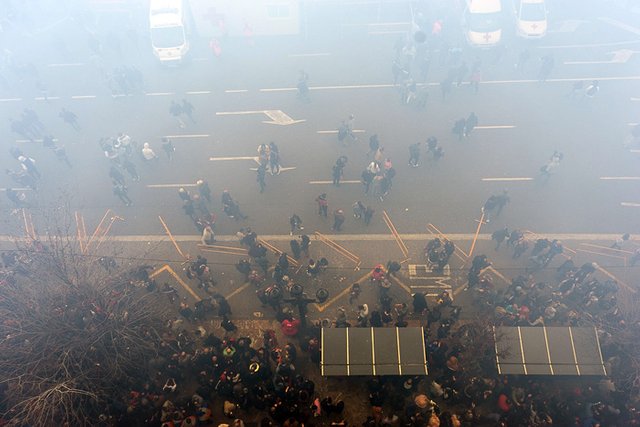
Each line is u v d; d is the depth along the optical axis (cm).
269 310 1895
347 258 2081
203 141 2723
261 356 1577
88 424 1407
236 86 3114
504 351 1501
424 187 2378
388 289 1947
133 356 1534
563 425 1435
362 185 2409
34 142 2791
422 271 2017
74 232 2262
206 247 2167
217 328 1844
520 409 1451
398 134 2680
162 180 2503
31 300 1555
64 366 1384
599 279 1967
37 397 1279
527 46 3269
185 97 3050
